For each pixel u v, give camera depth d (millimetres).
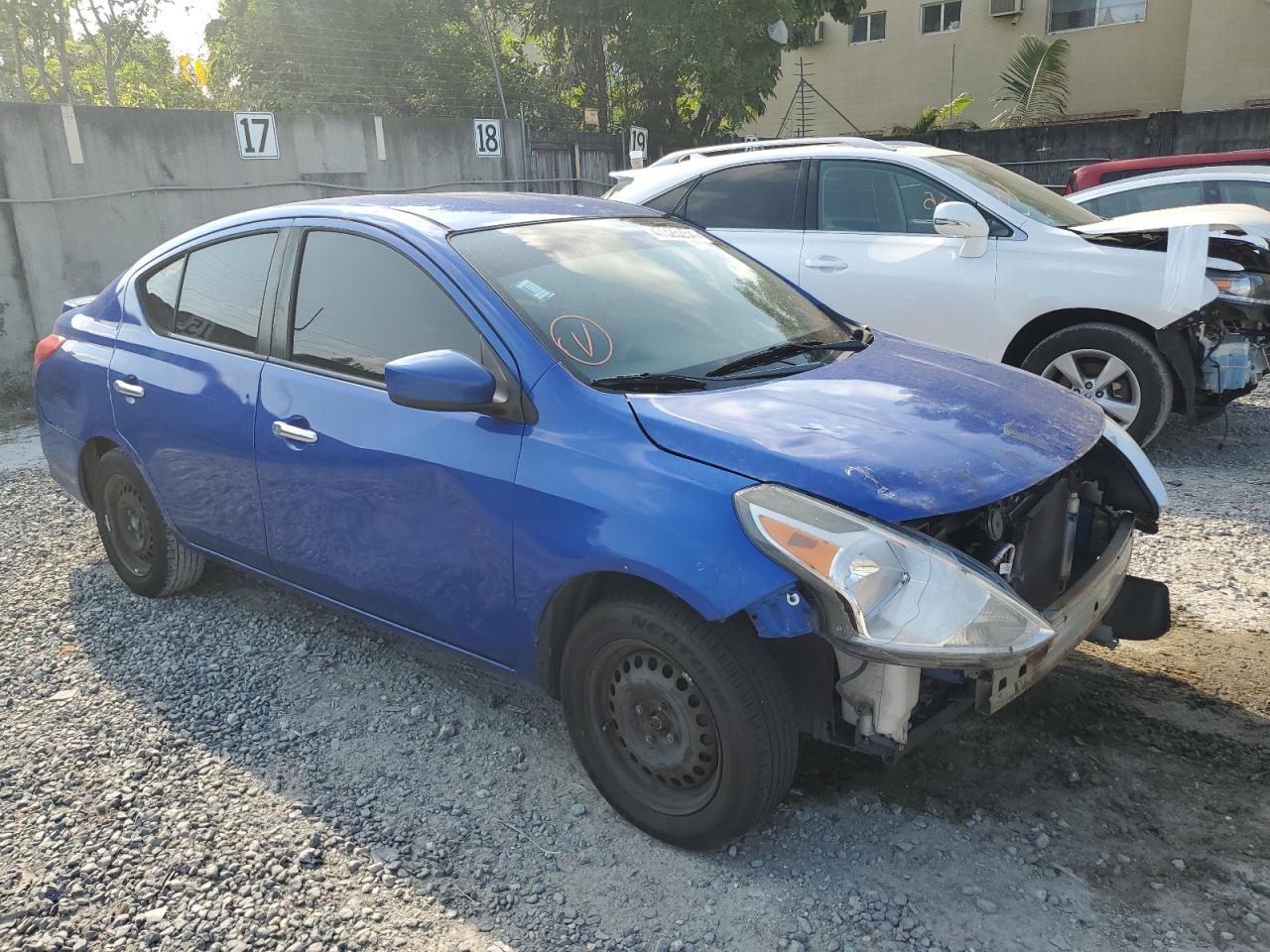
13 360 8852
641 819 2852
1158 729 3297
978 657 2336
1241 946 2424
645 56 13852
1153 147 17953
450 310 3164
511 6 14398
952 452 2680
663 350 3158
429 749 3354
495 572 2973
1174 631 3992
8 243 8664
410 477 3141
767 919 2559
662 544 2551
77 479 4598
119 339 4297
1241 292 5738
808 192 6910
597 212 3916
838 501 2453
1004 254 6203
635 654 2764
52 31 12148
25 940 2551
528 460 2869
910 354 3539
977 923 2521
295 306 3617
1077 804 2951
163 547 4324
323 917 2609
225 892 2705
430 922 2588
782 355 3328
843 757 3211
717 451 2621
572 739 3002
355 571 3430
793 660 2629
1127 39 22594
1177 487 5750
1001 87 24406
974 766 3143
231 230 3959
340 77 13281
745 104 15094
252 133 10000
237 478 3736
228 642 4137
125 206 9273
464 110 13797
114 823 2998
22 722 3568
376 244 3416
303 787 3158
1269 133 16953
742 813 2625
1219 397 6117
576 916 2598
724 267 3850
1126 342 5957
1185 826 2846
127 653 4066
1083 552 3414
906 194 6613
